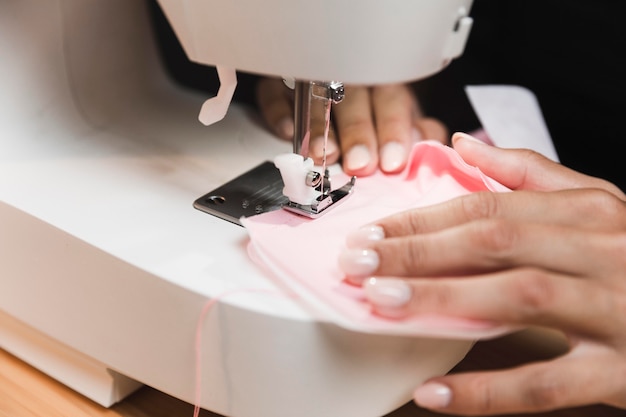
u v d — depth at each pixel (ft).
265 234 1.48
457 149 1.71
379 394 1.40
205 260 1.45
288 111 2.13
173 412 1.69
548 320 1.27
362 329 1.22
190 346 1.40
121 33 2.18
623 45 2.98
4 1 1.86
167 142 2.04
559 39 3.16
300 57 1.40
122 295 1.47
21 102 1.93
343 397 1.38
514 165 1.65
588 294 1.28
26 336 1.83
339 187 1.74
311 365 1.33
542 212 1.41
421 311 1.24
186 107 2.26
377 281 1.25
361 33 1.36
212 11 1.41
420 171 1.76
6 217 1.64
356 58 1.40
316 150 1.91
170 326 1.42
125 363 1.55
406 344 1.37
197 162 1.93
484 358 1.85
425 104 2.46
